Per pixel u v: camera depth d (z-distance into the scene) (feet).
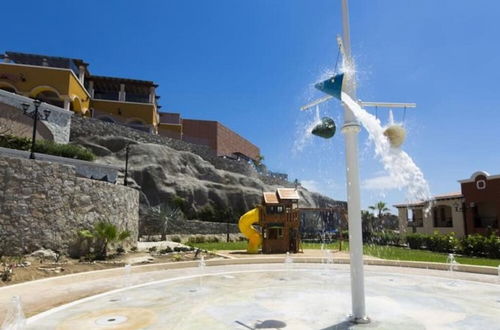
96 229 52.47
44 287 33.40
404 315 22.43
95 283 36.01
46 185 47.91
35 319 22.17
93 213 55.01
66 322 21.45
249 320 21.39
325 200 209.36
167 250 64.28
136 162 123.85
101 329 19.97
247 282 36.55
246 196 140.87
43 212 47.09
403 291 31.07
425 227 123.03
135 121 147.02
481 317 22.15
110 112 143.23
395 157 21.09
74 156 72.33
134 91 156.97
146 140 142.41
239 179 153.89
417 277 40.45
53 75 112.06
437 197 114.73
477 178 100.99
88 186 54.54
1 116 74.23
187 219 120.88
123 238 57.52
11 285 33.63
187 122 203.10
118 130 132.87
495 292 30.83
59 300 28.09
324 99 23.54
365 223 173.37
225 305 25.59
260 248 79.87
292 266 51.13
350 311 23.40
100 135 126.11
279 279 38.65
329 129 22.63
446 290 31.73
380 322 20.72
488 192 97.96
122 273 42.16
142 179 119.14
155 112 155.53
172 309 24.54
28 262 42.04
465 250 81.66
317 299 27.53
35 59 121.49
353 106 20.92
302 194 196.65
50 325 20.88
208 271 45.68
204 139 190.08
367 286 33.81
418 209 126.93
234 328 19.74
